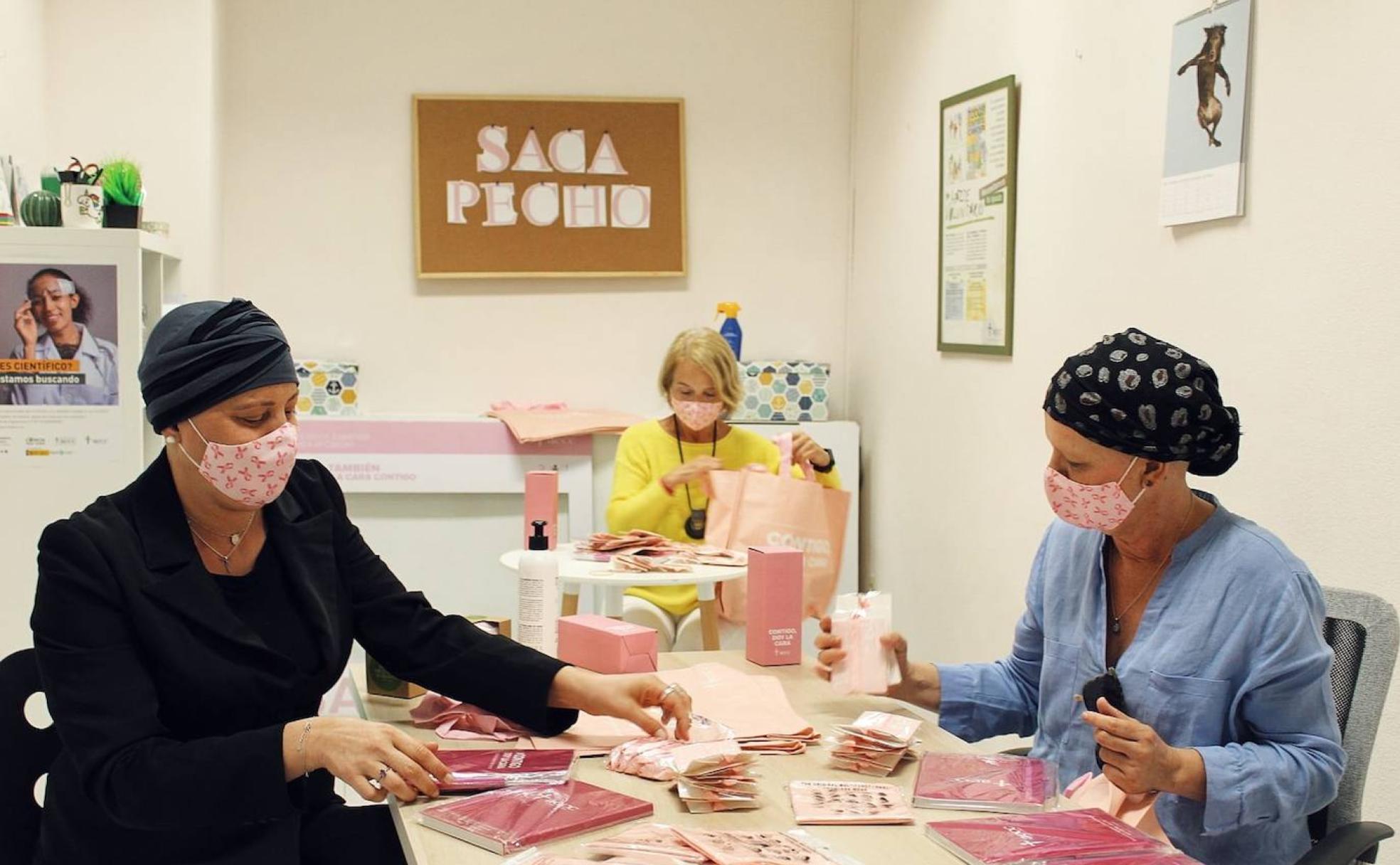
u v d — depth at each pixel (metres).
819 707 2.01
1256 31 2.46
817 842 1.40
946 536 4.01
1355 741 1.76
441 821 1.46
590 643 2.11
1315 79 2.29
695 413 3.68
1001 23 3.60
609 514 3.72
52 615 1.58
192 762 1.51
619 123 4.75
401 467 4.38
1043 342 3.34
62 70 4.09
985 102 3.67
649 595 3.71
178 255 3.84
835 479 3.87
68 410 3.24
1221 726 1.73
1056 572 2.00
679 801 1.57
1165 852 1.37
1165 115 2.76
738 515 3.18
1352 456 2.20
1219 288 2.57
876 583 4.70
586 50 4.76
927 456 4.18
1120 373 1.70
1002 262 3.57
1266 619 1.70
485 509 4.44
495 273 4.70
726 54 4.85
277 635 1.75
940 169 4.02
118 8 4.12
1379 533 2.14
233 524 1.76
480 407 4.77
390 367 4.71
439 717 1.90
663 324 4.87
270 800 1.51
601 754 1.76
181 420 1.64
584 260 4.75
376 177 4.66
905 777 1.69
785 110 4.91
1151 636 1.80
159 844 1.62
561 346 4.80
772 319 4.96
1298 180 2.34
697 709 1.93
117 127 4.14
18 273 3.19
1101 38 3.04
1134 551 1.84
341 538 1.94
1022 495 3.47
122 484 3.27
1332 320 2.25
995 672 2.11
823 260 4.98
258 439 1.65
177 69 4.16
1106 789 1.61
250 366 1.64
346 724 1.55
